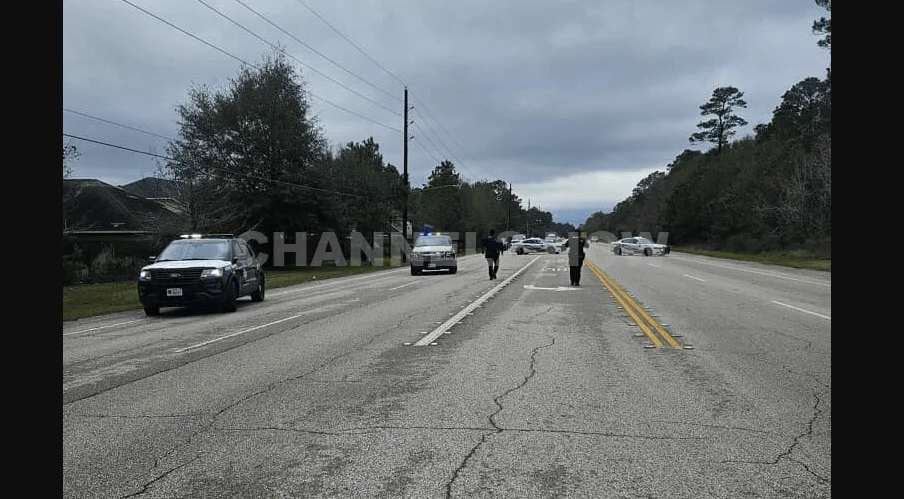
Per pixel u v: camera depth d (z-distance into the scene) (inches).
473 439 226.5
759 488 184.2
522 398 282.5
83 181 1993.1
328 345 431.8
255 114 1760.6
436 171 3971.5
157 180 1423.5
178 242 705.6
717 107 3929.6
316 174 1844.2
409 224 2787.9
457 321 546.6
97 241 1384.1
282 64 1831.9
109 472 200.1
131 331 530.9
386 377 329.1
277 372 345.4
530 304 677.3
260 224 1753.2
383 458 208.1
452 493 179.9
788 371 336.2
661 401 276.7
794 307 635.5
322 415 259.1
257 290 781.9
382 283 1075.3
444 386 306.8
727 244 2807.6
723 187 3129.9
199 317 632.4
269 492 182.4
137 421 254.8
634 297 747.4
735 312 596.1
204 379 331.3
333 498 177.6
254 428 242.8
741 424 243.8
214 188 1551.4
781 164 2433.6
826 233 1998.0
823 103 2647.6
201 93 1737.2
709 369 342.0
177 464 205.9
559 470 197.0
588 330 485.7
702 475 193.3
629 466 200.4
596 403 273.7
